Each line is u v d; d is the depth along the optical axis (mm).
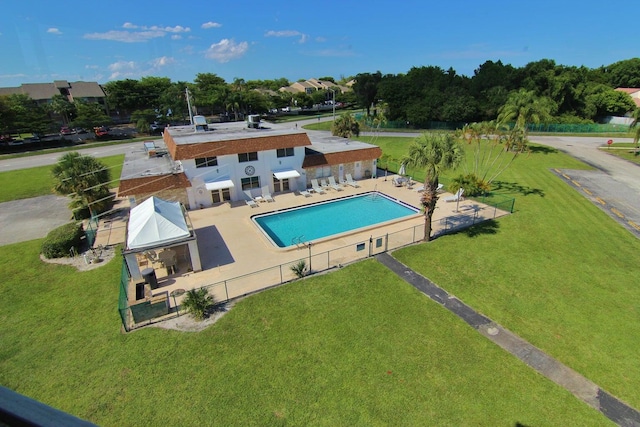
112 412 13258
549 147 59344
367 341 16391
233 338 16703
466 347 16016
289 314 18266
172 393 13953
